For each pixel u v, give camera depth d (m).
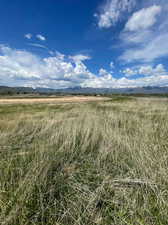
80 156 2.58
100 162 2.38
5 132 3.91
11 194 1.61
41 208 1.45
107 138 3.23
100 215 1.43
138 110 7.79
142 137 3.20
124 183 1.84
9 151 2.78
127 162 2.34
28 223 1.36
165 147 2.62
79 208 1.48
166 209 1.43
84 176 2.03
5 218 1.36
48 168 2.01
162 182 1.79
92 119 5.15
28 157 2.50
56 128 4.09
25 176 1.88
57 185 1.78
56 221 1.38
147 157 2.27
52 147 2.83
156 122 4.67
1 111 9.87
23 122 5.11
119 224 1.34
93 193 1.63
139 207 1.49
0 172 2.02
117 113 6.65
